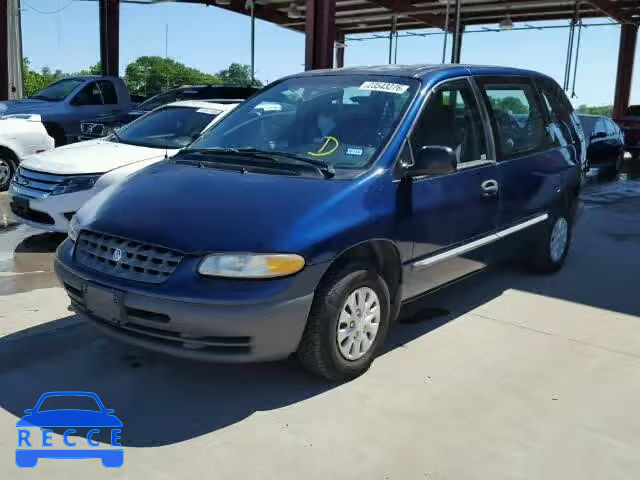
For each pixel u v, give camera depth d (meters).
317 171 3.79
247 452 3.06
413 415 3.42
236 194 3.60
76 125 12.30
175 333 3.28
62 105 12.17
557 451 3.13
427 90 4.32
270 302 3.22
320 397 3.60
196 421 3.34
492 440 3.21
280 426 3.29
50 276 5.77
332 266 3.54
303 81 4.82
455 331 4.63
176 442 3.14
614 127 15.45
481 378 3.88
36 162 6.68
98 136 9.18
